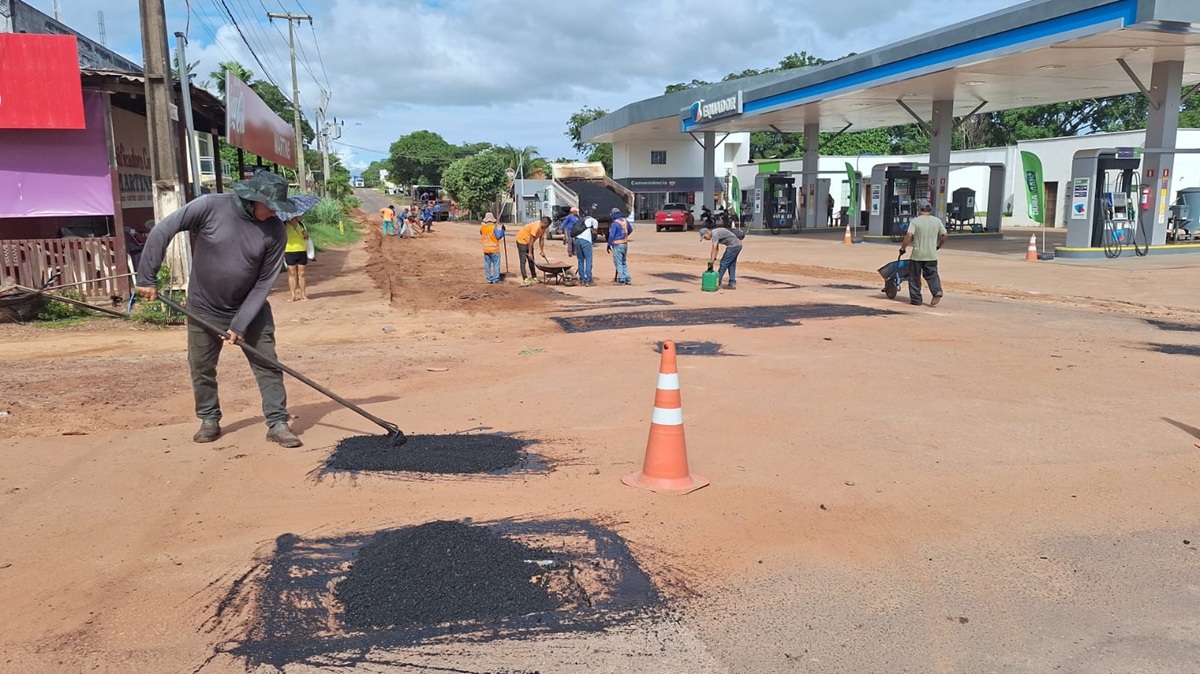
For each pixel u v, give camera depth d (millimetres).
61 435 5762
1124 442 5570
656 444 4707
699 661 2990
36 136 12141
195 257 5332
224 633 3166
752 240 32875
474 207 71688
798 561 3799
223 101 16703
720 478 4879
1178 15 17516
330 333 10406
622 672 2914
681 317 11562
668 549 3910
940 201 30625
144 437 5715
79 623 3244
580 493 4633
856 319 11203
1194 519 4285
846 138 63500
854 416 6227
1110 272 17859
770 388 7129
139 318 11203
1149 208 21875
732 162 60375
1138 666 2959
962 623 3258
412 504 4469
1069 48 20562
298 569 3697
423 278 18203
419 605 3354
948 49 24016
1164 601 3428
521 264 16938
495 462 5141
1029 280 16547
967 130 56438
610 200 37688
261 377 5543
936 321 11008
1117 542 4008
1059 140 38375
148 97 12414
